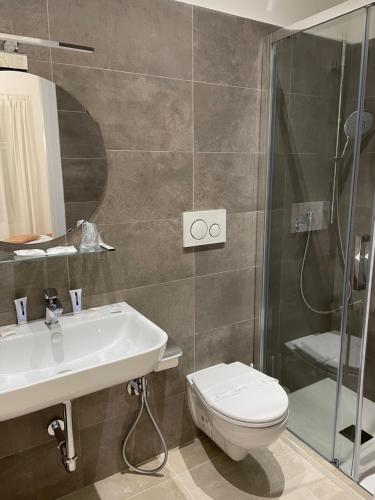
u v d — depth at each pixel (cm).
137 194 168
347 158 175
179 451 203
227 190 195
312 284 199
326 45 174
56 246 154
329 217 187
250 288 215
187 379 196
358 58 164
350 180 175
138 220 171
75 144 151
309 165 192
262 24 189
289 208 206
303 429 211
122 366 125
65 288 159
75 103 148
